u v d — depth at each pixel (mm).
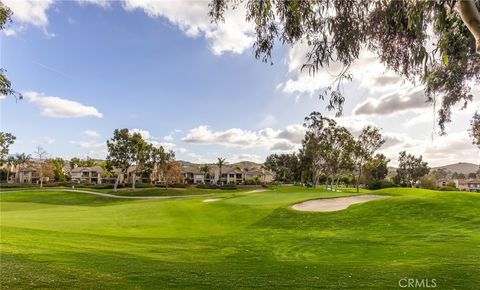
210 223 21500
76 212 30594
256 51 8430
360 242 14672
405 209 20922
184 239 15656
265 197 34312
